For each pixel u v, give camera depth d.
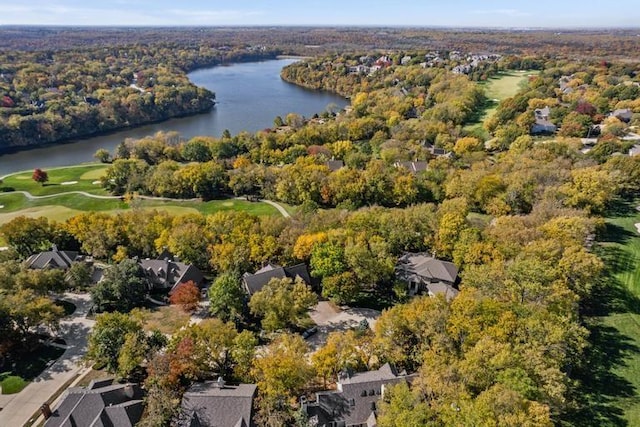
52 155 181.75
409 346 56.62
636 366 57.06
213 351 55.91
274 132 185.25
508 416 38.91
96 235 89.38
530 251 67.06
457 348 52.56
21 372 61.31
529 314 53.53
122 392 52.44
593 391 53.34
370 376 52.12
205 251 86.31
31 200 127.38
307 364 55.31
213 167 133.25
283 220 90.56
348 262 75.50
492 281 61.03
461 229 79.69
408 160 141.00
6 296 66.19
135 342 56.66
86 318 73.56
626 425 48.47
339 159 157.38
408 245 86.00
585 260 63.25
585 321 65.88
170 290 81.56
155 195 132.50
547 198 91.00
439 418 42.16
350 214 93.50
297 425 47.94
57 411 50.31
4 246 97.38
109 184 135.25
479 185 102.94
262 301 65.69
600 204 88.88
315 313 73.69
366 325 66.44
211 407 48.41
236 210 120.31
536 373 45.34
